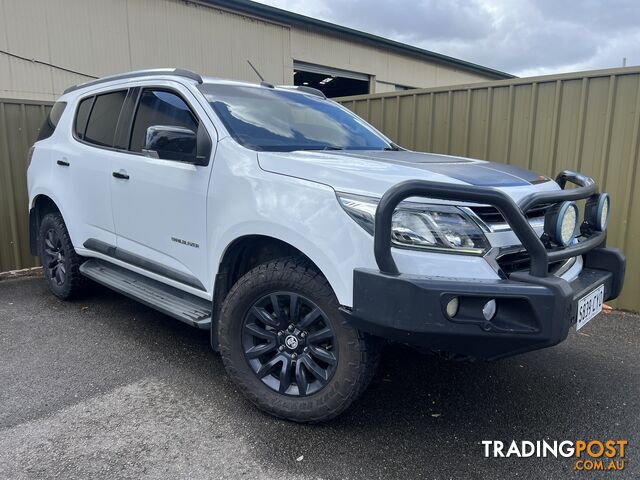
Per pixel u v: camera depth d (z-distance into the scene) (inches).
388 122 258.1
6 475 89.2
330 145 134.3
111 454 96.0
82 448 97.7
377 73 665.6
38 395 118.5
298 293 101.4
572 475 92.6
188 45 427.2
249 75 481.7
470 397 121.2
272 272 103.7
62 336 155.4
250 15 478.0
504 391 124.4
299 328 103.9
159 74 144.3
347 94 768.3
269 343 108.6
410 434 104.8
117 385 124.0
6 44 328.8
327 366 103.3
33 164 191.3
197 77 134.8
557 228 94.0
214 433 103.6
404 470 93.2
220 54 453.1
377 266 87.7
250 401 110.9
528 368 137.5
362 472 92.4
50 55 348.8
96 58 371.6
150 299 138.3
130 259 146.0
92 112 166.6
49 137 185.8
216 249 114.9
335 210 93.0
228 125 120.4
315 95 165.0
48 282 191.8
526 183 106.3
